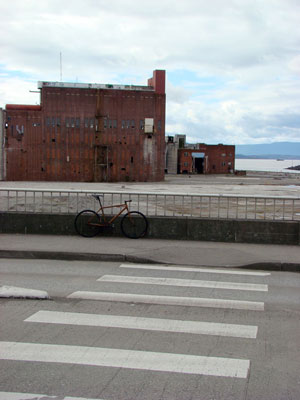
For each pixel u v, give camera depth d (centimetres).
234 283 880
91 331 602
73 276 915
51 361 505
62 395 429
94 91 6494
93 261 1073
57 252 1092
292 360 515
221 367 494
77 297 761
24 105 6456
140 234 1277
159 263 1046
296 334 600
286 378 469
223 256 1083
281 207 2388
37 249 1112
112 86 6525
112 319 652
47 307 704
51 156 6494
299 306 729
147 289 821
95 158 6531
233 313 688
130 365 497
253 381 461
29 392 434
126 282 870
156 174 6688
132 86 6556
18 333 591
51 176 6512
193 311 696
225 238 1249
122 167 6619
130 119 6575
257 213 2025
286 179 7894
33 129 6450
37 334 588
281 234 1223
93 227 1291
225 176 9269
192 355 527
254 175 10181
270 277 943
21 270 966
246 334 598
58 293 783
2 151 6394
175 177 8262
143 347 549
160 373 478
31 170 6481
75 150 6531
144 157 6638
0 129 6384
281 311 701
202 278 916
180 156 10394
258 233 1233
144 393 434
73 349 539
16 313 672
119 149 6588
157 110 6612
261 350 544
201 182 6356
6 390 438
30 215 1322
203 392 437
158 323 638
